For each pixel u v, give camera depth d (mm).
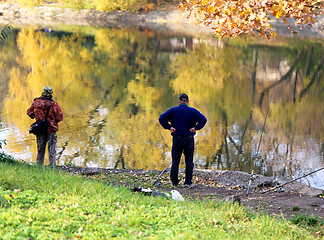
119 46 56969
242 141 18781
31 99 25562
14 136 17141
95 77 35562
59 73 36625
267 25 6512
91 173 10680
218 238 4965
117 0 95500
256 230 5684
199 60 46750
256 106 26250
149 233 4875
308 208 7656
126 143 17922
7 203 5219
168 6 97438
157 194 7398
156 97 28391
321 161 15305
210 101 27594
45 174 7527
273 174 14094
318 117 23078
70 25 80500
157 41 62438
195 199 8164
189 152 9555
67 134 19062
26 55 46688
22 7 98938
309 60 45625
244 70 40781
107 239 4465
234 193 9141
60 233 4438
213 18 7055
